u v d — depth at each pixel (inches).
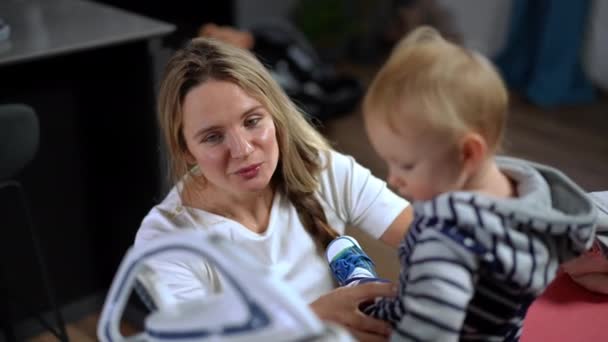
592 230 32.1
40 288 86.5
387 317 35.0
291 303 22.7
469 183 30.8
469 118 28.5
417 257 29.0
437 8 169.6
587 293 45.5
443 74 28.5
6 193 80.0
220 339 23.8
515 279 28.9
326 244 46.2
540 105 149.3
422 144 28.8
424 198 30.6
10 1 92.7
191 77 40.3
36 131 68.1
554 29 146.7
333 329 23.9
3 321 82.2
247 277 22.7
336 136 134.3
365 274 42.5
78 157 84.6
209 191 44.0
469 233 28.4
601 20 145.4
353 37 171.6
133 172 84.7
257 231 44.8
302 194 45.4
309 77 137.8
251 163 40.6
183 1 119.6
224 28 117.6
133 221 86.7
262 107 41.5
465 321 30.7
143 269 31.5
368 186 48.3
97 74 81.7
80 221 87.6
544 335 41.8
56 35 77.9
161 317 25.2
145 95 80.7
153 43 79.7
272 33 145.4
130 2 113.1
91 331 89.0
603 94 155.2
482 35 161.8
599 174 120.9
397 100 29.0
